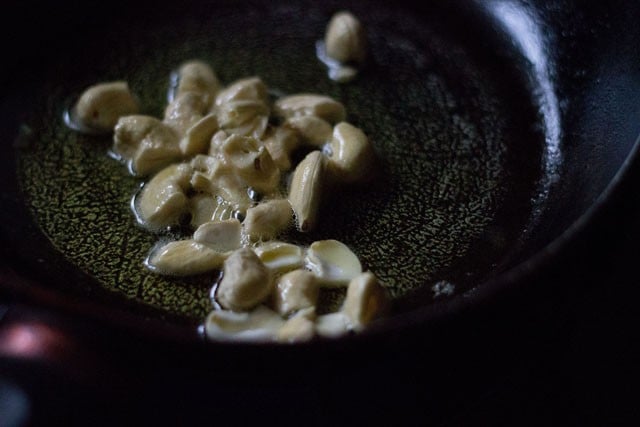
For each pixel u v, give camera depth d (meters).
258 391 0.22
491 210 0.29
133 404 0.23
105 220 0.28
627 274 0.29
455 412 0.24
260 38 0.35
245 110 0.30
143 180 0.30
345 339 0.21
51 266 0.27
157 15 0.36
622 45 0.31
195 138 0.29
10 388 0.24
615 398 0.26
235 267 0.25
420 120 0.32
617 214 0.24
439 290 0.27
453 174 0.30
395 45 0.35
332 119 0.32
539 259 0.22
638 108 0.29
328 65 0.34
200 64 0.33
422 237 0.28
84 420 0.23
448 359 0.23
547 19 0.34
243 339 0.25
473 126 0.32
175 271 0.27
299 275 0.26
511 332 0.23
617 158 0.28
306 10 0.36
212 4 0.36
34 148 0.31
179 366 0.22
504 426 0.25
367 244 0.28
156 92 0.33
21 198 0.29
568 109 0.32
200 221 0.28
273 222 0.27
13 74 0.33
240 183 0.29
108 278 0.27
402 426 0.24
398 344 0.21
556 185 0.30
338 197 0.29
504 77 0.34
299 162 0.30
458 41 0.35
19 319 0.25
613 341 0.27
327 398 0.23
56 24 0.35
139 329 0.21
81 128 0.31
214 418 0.23
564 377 0.26
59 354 0.24
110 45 0.35
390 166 0.31
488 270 0.28
